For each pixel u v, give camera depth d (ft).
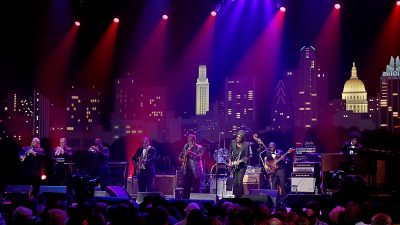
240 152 58.70
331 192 57.00
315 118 79.71
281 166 64.59
